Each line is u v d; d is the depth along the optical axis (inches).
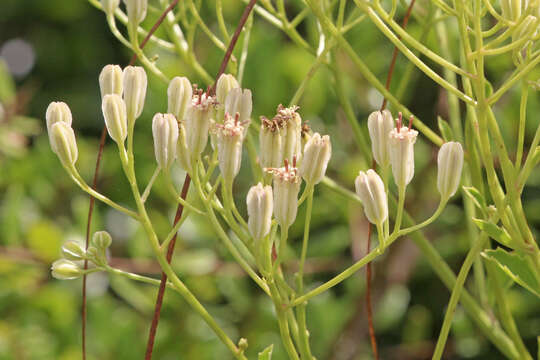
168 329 21.4
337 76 14.8
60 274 13.2
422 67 12.9
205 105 12.8
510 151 20.6
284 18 14.8
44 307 21.5
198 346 21.3
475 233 14.7
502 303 14.1
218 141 12.8
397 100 14.0
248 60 21.4
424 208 22.0
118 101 12.8
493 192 13.1
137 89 12.9
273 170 12.8
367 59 21.9
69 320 21.5
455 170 12.6
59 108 13.0
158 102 22.4
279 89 21.4
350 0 20.7
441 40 15.2
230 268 21.4
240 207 21.8
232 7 22.5
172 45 15.0
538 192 21.9
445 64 12.9
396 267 22.0
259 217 12.7
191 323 21.6
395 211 14.5
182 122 13.0
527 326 21.8
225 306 22.2
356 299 22.0
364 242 22.3
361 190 12.6
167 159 12.9
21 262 21.2
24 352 21.0
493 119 13.0
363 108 22.5
